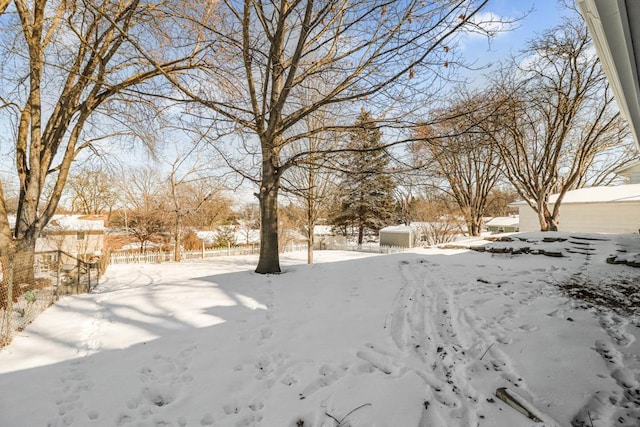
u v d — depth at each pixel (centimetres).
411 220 2997
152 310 564
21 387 339
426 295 593
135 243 2933
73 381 353
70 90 859
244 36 691
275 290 673
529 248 959
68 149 905
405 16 563
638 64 237
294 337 452
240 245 2686
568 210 1795
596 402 277
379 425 276
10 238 780
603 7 187
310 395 325
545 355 350
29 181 855
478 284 632
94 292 791
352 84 700
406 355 390
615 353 344
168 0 695
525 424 263
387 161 985
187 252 2098
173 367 383
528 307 484
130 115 930
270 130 789
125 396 329
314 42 816
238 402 324
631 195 1620
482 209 2094
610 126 1459
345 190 1664
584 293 534
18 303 583
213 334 464
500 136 1531
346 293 632
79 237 2123
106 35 786
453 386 325
